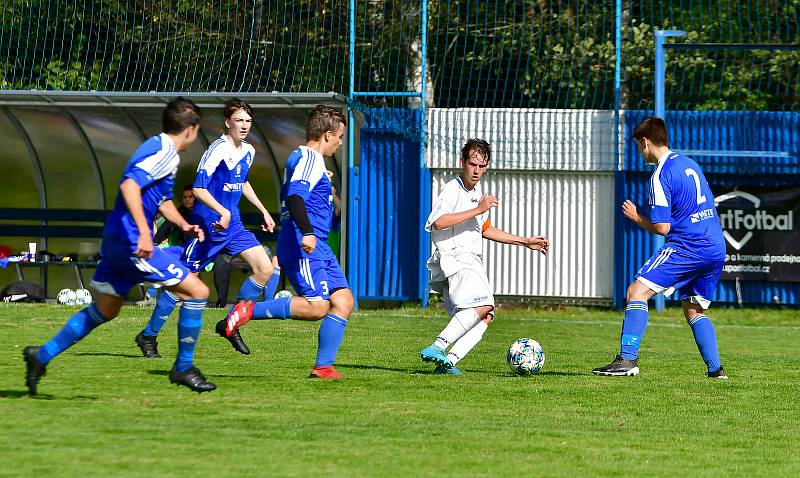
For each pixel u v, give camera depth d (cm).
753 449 1748
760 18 6059
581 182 5503
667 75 6128
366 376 2538
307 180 2345
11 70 6075
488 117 5472
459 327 2597
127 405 1988
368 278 5384
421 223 5306
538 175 5519
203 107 4872
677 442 1789
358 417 1928
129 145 5253
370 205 5384
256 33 6006
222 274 4931
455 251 2623
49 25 6141
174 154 2028
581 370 2802
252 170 5281
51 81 6016
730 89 6103
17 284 5131
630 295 2702
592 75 5978
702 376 2708
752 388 2477
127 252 2034
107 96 4766
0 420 1802
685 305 2741
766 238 5388
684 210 2644
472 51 5894
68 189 5347
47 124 5156
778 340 4019
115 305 2094
